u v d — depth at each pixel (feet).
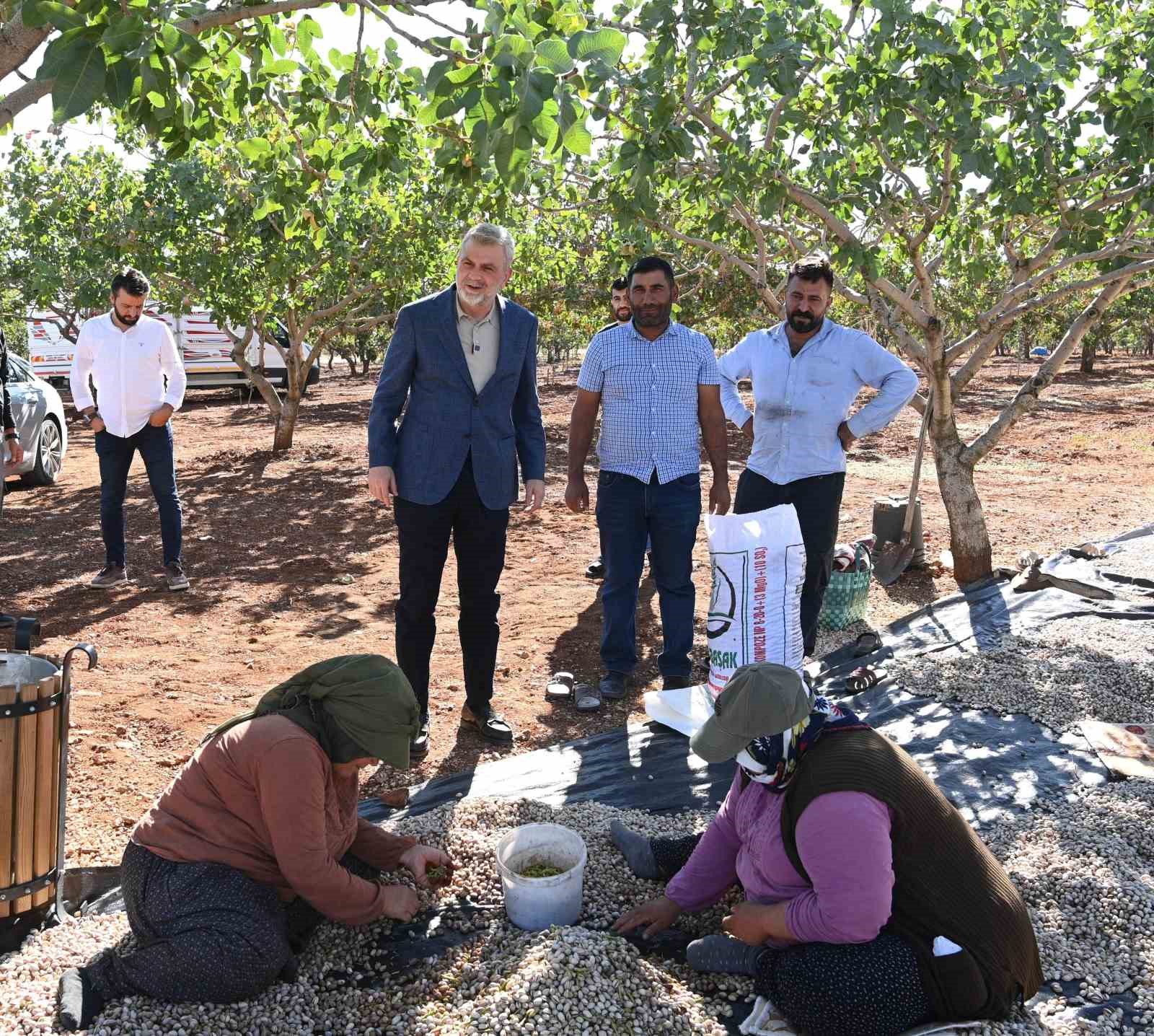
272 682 16.49
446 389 13.00
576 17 10.99
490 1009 7.74
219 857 8.19
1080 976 8.66
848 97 17.93
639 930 9.27
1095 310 21.01
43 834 8.98
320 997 8.27
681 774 12.76
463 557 13.79
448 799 12.25
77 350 20.56
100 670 16.67
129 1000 7.86
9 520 28.94
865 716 14.56
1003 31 19.27
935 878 7.54
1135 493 33.30
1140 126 19.07
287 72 14.79
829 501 16.48
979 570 22.17
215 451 44.73
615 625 15.98
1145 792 11.98
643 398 15.28
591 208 26.61
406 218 38.11
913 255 21.13
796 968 7.70
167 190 37.35
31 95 10.14
